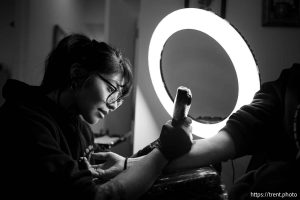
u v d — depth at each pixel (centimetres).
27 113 60
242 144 68
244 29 108
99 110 68
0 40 201
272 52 108
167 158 64
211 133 90
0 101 200
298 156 61
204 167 67
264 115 70
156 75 101
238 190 64
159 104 113
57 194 53
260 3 108
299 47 106
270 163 64
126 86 70
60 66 67
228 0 109
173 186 59
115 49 71
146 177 60
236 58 86
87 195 53
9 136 56
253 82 83
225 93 108
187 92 65
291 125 66
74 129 73
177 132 65
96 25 283
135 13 258
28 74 199
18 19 196
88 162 73
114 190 57
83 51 66
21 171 54
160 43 98
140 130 114
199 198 58
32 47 202
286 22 105
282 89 73
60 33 241
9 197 55
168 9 112
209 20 85
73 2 270
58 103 70
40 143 55
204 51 109
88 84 65
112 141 129
